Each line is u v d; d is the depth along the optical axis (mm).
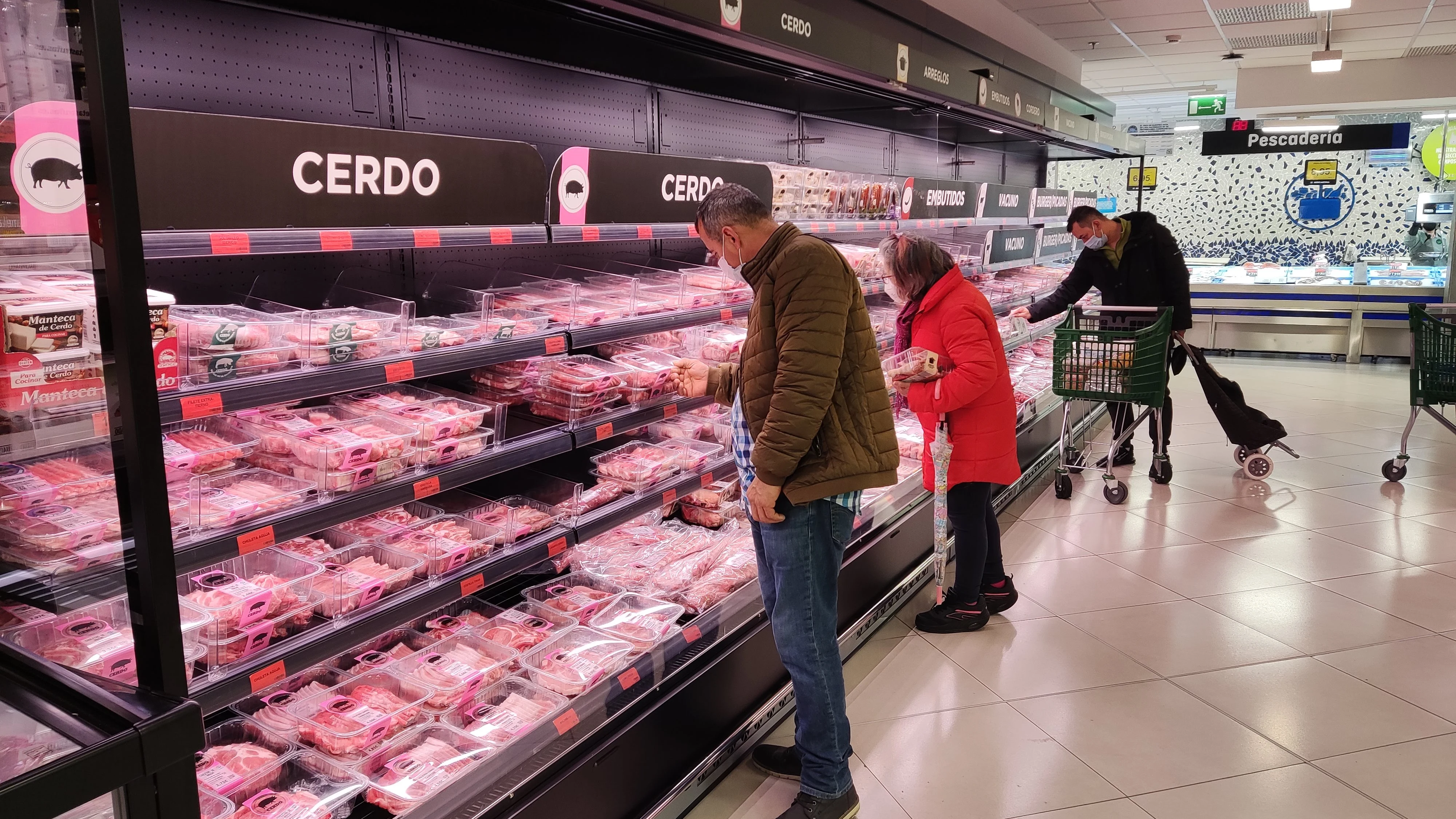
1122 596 4168
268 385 1867
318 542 2381
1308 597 4121
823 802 2463
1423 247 11492
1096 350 5414
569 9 2402
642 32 2646
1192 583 4305
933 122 5102
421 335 2266
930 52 5566
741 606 3033
